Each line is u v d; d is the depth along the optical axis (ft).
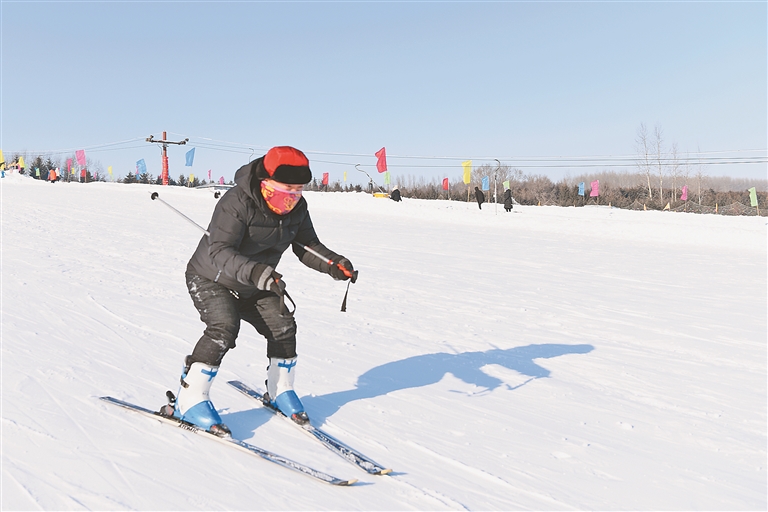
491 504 7.84
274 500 7.59
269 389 10.85
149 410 10.53
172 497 7.49
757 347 17.89
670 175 192.34
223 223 9.53
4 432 9.18
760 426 11.42
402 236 51.85
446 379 13.73
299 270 29.86
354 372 13.91
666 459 9.71
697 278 32.99
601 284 29.96
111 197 82.17
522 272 33.22
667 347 17.70
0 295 19.81
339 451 9.20
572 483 8.64
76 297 20.27
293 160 9.44
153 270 26.91
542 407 12.07
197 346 9.96
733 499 8.32
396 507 7.61
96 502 7.23
